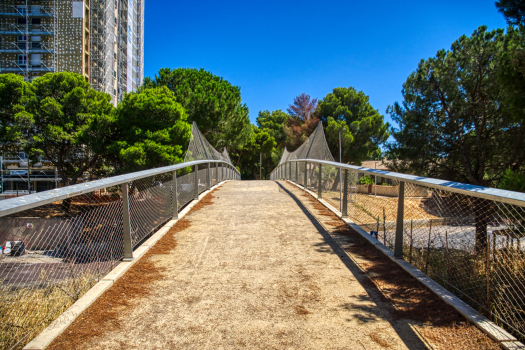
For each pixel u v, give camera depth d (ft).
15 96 57.98
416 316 9.37
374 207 19.40
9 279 8.84
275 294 11.06
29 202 7.53
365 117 94.43
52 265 10.13
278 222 20.79
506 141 31.40
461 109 34.32
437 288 10.68
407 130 38.50
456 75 34.50
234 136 86.74
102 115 54.13
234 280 12.22
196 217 22.43
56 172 117.08
